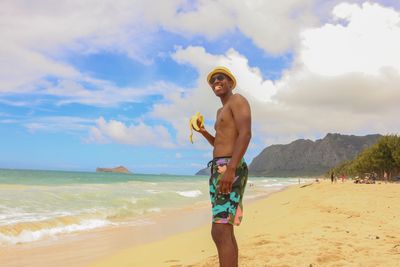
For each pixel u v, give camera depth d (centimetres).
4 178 4494
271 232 722
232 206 260
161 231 1056
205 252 641
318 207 1220
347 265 440
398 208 1102
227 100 288
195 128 321
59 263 647
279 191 4022
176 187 3678
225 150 272
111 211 1383
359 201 1367
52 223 1027
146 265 569
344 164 10838
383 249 520
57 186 2733
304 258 479
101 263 632
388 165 6072
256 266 448
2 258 681
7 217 1040
